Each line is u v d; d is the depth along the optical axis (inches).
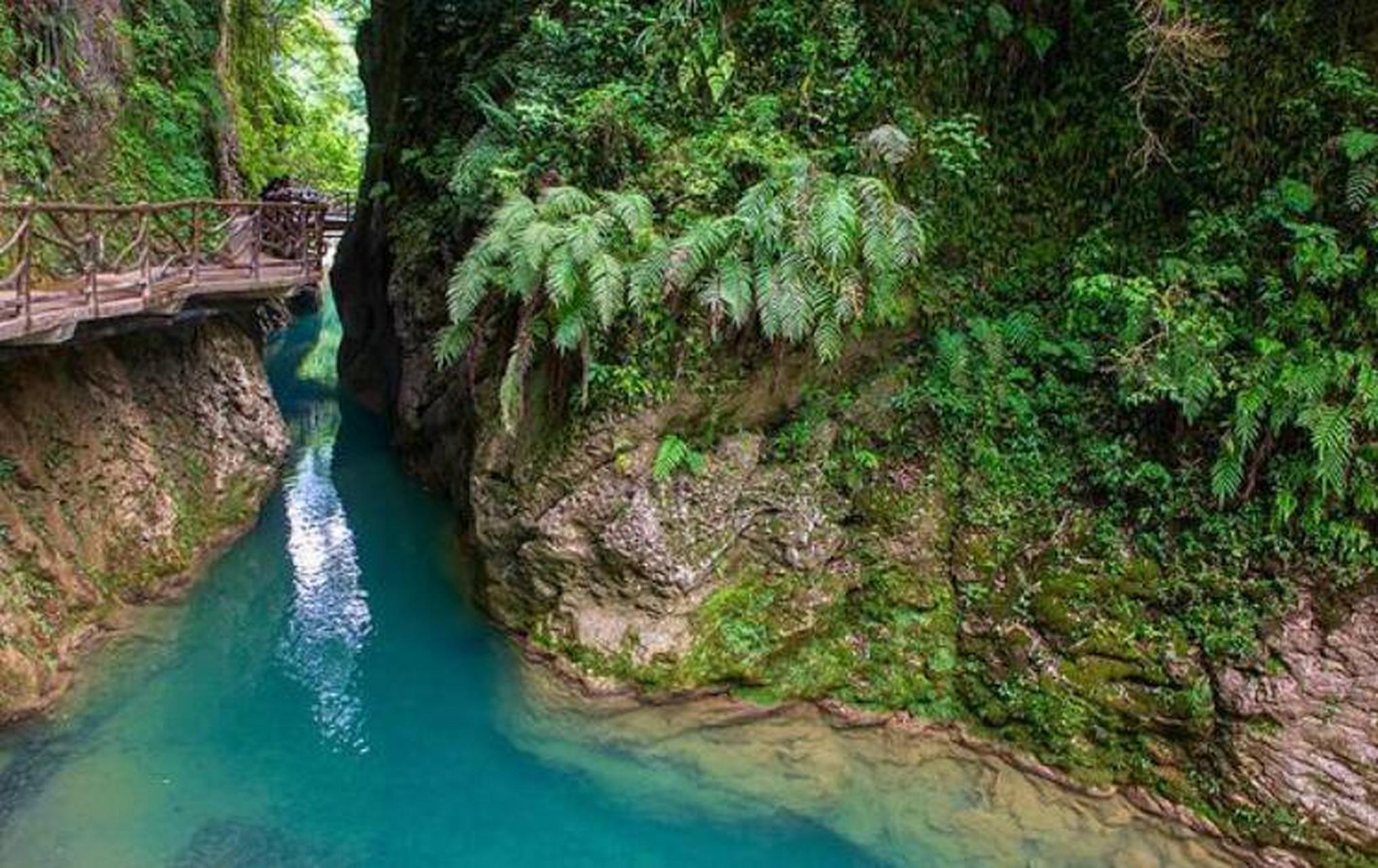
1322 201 284.7
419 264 490.6
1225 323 288.5
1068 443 320.2
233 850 253.8
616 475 313.3
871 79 326.0
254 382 477.1
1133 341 292.7
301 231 458.6
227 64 690.8
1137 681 283.1
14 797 255.9
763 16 326.0
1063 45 337.4
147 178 470.3
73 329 287.1
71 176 411.8
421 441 522.9
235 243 470.9
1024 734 293.3
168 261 378.0
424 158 485.4
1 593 285.7
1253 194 300.8
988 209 346.9
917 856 264.8
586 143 326.3
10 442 306.0
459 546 426.3
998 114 345.1
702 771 292.5
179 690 318.7
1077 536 306.7
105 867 240.2
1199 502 290.7
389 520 476.4
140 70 496.1
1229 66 305.1
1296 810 255.3
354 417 652.1
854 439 334.3
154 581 359.6
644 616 315.6
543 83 349.7
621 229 295.6
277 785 282.0
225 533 416.8
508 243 286.5
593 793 286.5
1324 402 266.1
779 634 316.8
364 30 692.1
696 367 313.6
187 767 284.0
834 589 322.7
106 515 346.3
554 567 325.1
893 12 328.5
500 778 292.5
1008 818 274.1
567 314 290.0
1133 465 304.2
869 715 309.4
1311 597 270.1
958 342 327.3
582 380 313.3
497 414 347.6
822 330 290.8
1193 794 271.1
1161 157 320.2
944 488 329.7
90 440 344.5
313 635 365.4
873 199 282.7
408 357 518.9
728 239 283.1
